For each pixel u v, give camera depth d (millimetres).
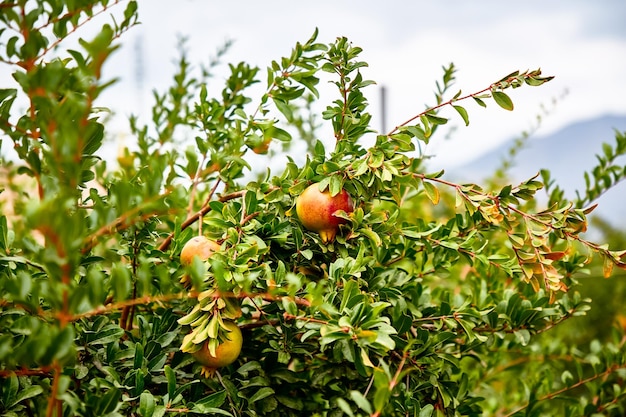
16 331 1280
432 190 1630
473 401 1994
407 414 1636
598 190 2461
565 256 1643
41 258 1159
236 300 1455
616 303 4152
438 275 2176
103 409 1207
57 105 1045
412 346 1765
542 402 2512
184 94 2939
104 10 1393
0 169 2441
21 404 1486
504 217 1688
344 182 1591
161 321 1646
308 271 1745
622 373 2361
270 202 1690
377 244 1559
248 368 1695
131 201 1341
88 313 1138
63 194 966
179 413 1433
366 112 1825
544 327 2133
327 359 1921
